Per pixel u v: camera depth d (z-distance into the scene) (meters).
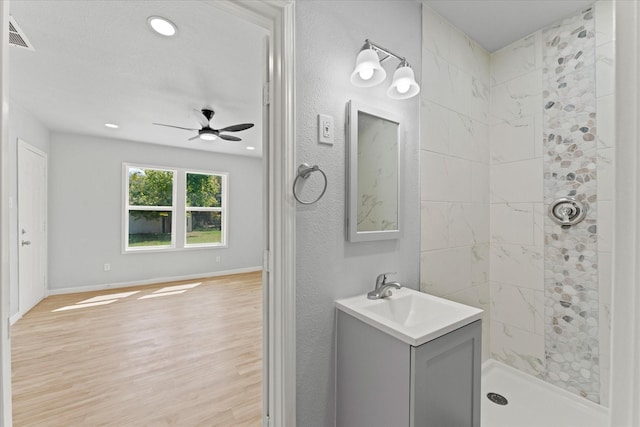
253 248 6.03
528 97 1.97
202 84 2.63
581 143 1.73
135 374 2.11
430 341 1.01
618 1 0.34
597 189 1.67
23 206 3.35
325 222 1.29
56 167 4.14
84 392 1.89
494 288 2.15
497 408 1.74
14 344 2.58
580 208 1.72
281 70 1.17
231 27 1.83
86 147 4.38
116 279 4.63
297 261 1.21
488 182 2.15
